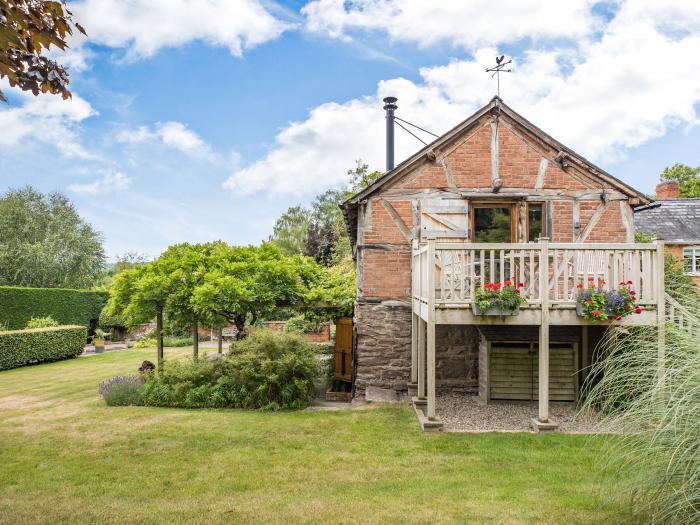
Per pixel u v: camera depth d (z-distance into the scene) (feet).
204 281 34.81
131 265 120.67
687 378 12.00
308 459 20.67
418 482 17.72
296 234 120.57
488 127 33.17
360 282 33.47
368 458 20.65
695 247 61.21
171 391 31.60
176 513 15.38
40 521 14.94
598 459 18.67
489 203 33.50
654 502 12.16
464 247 24.48
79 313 83.71
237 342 33.63
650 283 23.70
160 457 21.21
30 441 23.91
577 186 32.81
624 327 24.02
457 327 32.89
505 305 23.68
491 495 16.21
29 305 73.20
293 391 30.60
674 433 11.75
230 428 25.67
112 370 52.70
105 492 17.34
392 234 33.35
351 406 30.94
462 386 32.76
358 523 14.33
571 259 32.09
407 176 33.42
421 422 25.30
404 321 33.19
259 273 34.96
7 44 11.00
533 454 20.63
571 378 30.27
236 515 15.12
